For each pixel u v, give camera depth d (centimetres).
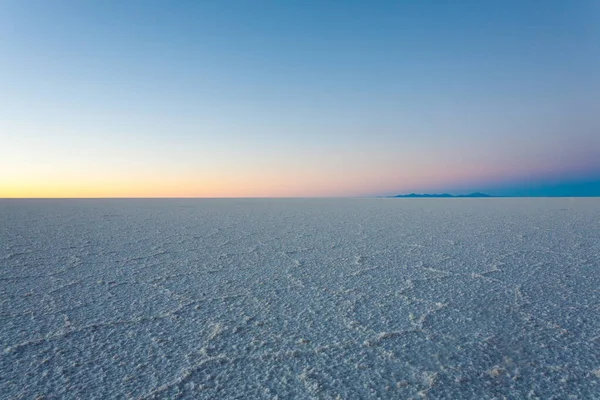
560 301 185
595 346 136
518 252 304
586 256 287
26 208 871
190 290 205
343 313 170
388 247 332
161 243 355
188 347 136
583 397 105
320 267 258
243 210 834
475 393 107
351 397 105
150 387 110
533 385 111
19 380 113
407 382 113
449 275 235
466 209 821
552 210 754
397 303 183
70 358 127
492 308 176
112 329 151
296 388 109
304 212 766
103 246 338
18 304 181
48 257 288
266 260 281
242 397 105
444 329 152
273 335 146
